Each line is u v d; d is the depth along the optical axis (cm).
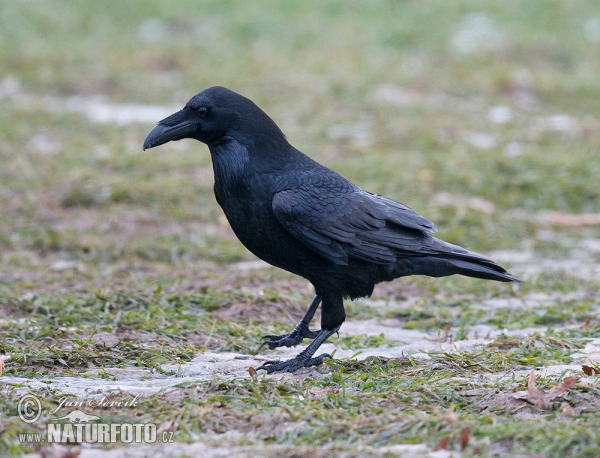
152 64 2972
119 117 2348
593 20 3872
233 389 757
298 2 4028
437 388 746
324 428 662
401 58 3203
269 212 878
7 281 1220
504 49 3344
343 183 906
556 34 3603
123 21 3700
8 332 952
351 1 4059
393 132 2241
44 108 2380
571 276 1296
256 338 993
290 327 1052
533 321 1076
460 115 2466
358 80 2794
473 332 1052
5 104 2416
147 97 2580
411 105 2541
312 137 2173
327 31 3616
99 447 648
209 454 629
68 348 896
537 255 1463
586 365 823
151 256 1382
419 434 652
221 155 892
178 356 906
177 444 650
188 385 772
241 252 1408
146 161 1903
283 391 767
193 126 883
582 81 2888
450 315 1107
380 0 4075
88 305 1080
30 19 3612
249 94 2598
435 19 3781
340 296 905
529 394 714
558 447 617
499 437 636
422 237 917
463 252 920
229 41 3441
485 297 1222
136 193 1652
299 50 3325
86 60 2967
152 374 843
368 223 892
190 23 3706
